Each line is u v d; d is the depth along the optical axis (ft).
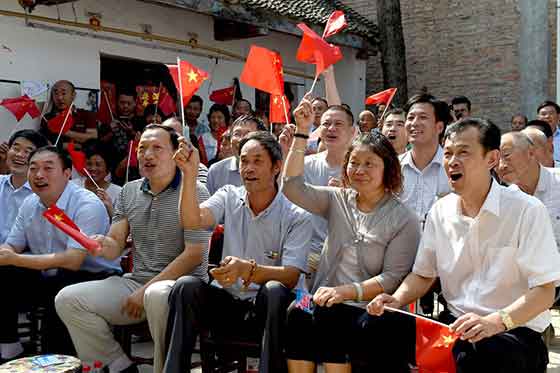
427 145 15.69
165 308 12.36
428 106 15.66
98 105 27.45
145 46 29.58
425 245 11.39
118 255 13.99
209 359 12.44
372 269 12.10
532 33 33.71
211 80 32.78
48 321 14.57
